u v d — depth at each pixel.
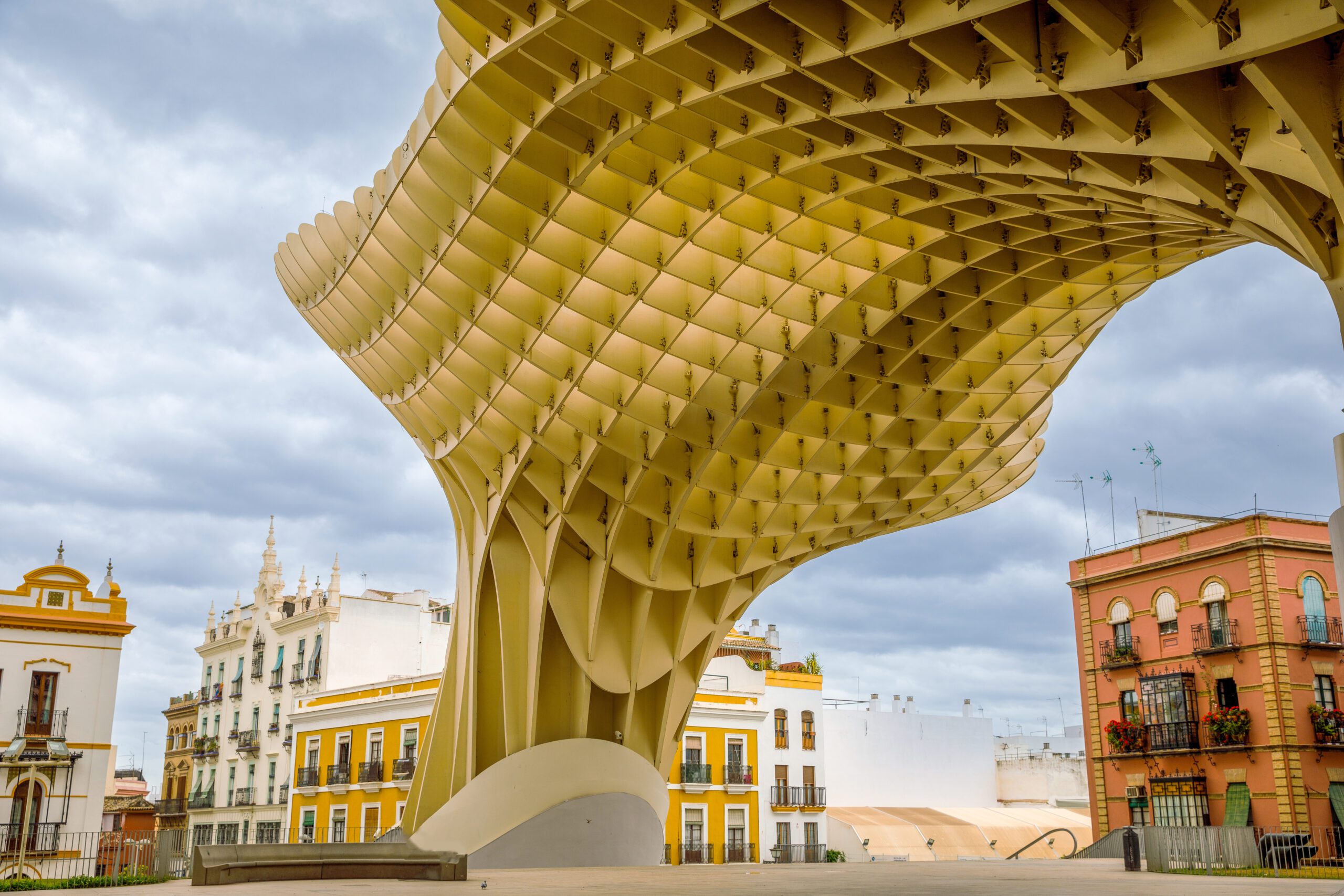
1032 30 14.16
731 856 59.00
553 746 34.31
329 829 59.09
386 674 66.19
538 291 26.84
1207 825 46.09
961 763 80.62
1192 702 47.53
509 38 18.72
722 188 22.69
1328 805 43.69
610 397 29.91
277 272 35.59
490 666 36.25
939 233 23.00
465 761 35.94
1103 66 13.58
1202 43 12.38
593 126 21.17
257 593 73.19
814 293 26.05
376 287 30.69
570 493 33.03
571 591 35.00
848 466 33.06
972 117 16.62
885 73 15.88
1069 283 26.69
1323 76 12.56
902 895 20.22
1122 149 15.22
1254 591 45.78
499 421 33.44
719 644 38.78
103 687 48.03
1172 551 49.72
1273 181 13.91
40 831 45.06
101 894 22.41
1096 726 52.03
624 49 18.14
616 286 25.95
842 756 75.75
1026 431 35.50
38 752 45.56
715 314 26.70
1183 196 16.08
